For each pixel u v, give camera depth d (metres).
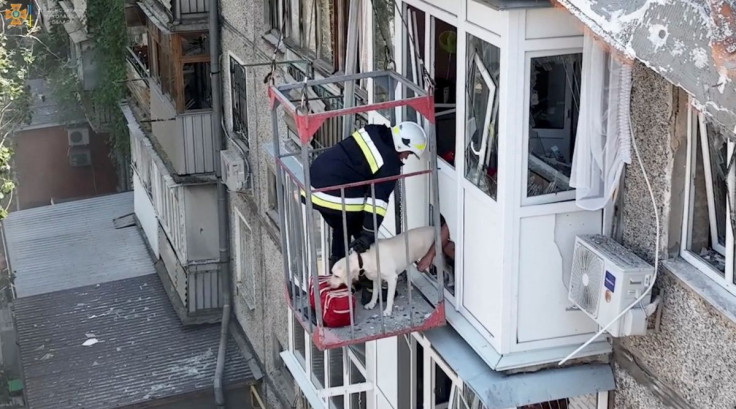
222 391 15.09
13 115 21.00
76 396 14.95
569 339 6.40
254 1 13.57
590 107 5.82
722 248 5.70
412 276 7.54
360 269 6.92
